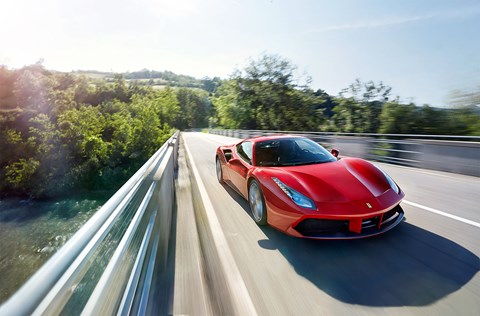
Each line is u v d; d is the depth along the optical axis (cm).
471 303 169
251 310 177
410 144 723
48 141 3753
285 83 4484
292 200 256
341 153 1017
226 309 179
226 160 475
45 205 3183
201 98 11444
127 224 173
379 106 3378
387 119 2517
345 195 248
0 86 7225
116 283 136
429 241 254
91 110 5394
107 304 117
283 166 330
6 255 1789
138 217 180
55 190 3412
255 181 323
